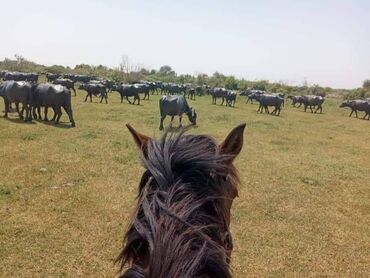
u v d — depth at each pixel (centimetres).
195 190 132
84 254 621
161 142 149
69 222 737
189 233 110
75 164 1135
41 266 577
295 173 1241
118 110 2592
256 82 7219
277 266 638
